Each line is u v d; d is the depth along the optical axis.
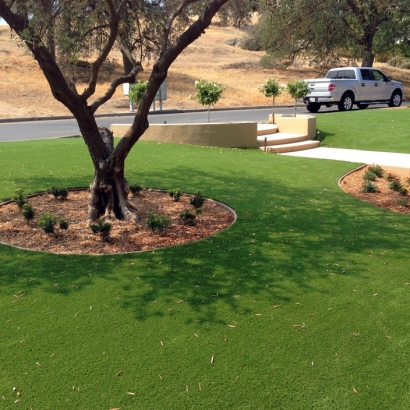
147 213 6.77
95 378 3.28
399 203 7.56
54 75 5.89
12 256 5.17
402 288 4.61
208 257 5.23
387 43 29.41
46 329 3.83
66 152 10.92
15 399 3.09
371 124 15.87
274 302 4.29
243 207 7.13
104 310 4.12
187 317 4.03
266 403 3.09
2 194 7.47
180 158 10.63
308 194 8.05
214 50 43.16
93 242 5.61
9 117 20.23
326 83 19.97
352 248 5.59
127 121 19.06
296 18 25.78
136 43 7.55
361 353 3.60
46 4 5.62
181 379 3.29
